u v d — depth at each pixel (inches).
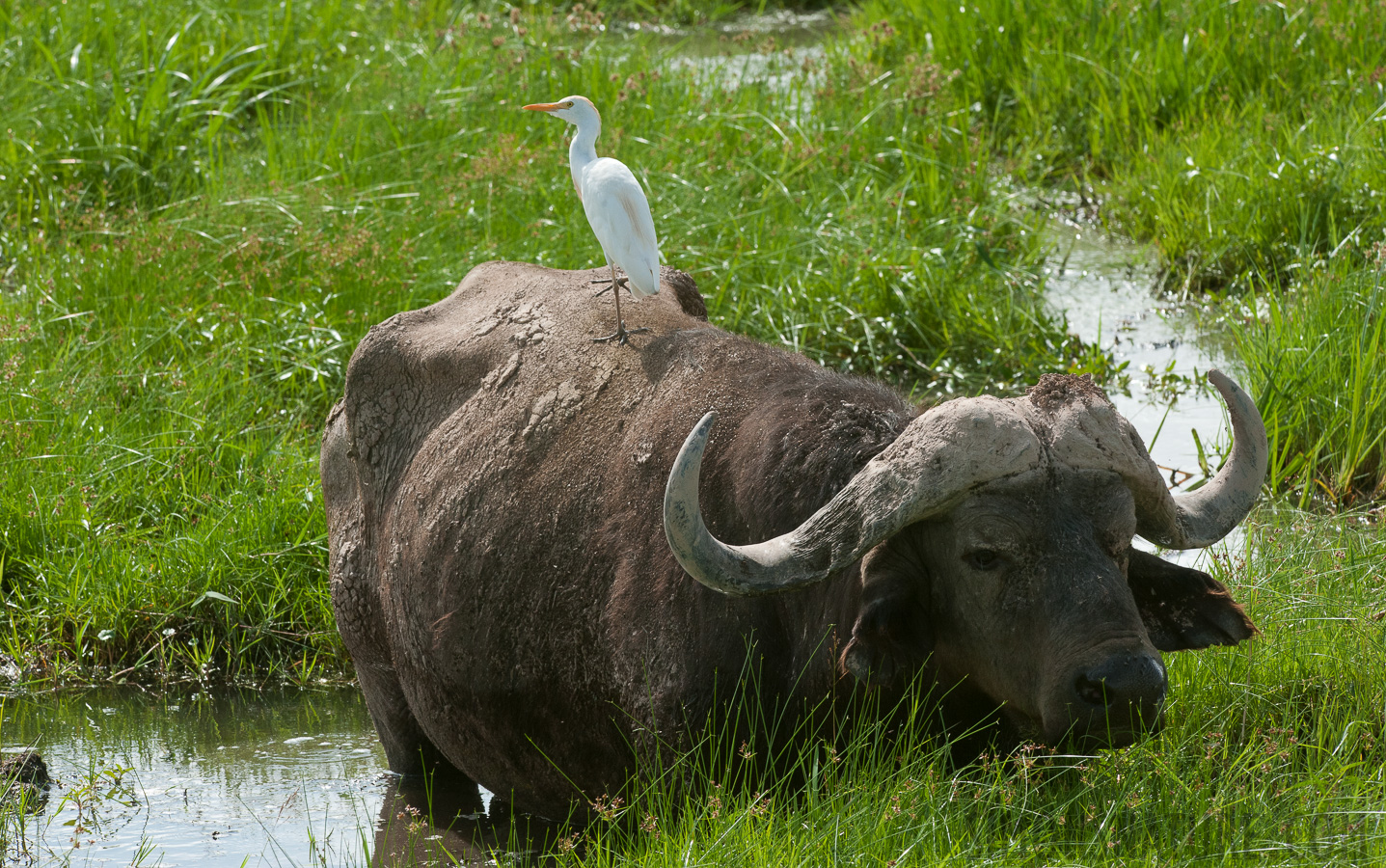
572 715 689.6
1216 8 1990.7
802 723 624.4
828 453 611.8
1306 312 1288.1
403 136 1681.8
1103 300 1547.7
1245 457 618.2
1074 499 562.3
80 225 1485.0
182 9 2003.0
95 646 987.9
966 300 1438.2
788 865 587.5
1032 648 557.0
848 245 1487.5
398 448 784.9
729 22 2773.1
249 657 996.6
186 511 1071.6
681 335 720.3
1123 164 1838.1
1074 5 2096.5
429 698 746.8
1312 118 1686.8
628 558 662.5
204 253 1387.8
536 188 1513.3
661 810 650.2
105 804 789.9
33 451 1098.1
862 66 1887.3
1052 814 621.6
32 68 1811.0
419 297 1336.1
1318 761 710.5
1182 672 774.5
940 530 574.9
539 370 737.6
